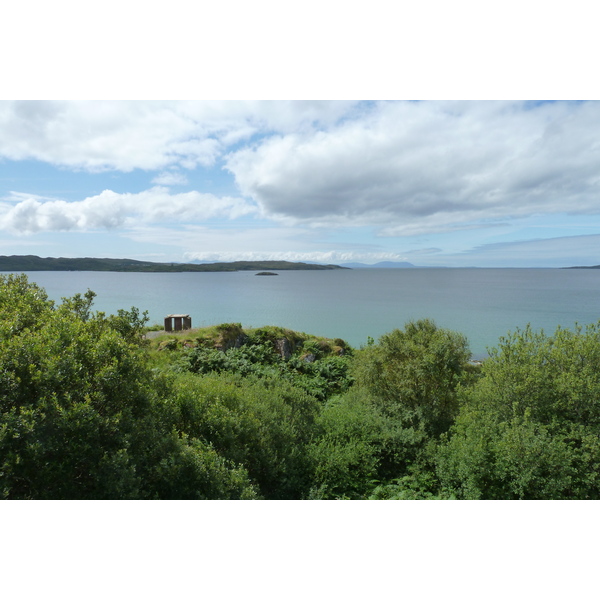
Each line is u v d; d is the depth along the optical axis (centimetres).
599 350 1039
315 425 1157
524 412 1006
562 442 884
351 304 7662
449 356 1401
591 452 903
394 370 1488
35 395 557
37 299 835
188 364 1598
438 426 1333
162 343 1830
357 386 1644
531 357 1110
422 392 1417
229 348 1962
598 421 978
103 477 559
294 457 931
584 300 8656
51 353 586
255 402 1078
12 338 598
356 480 984
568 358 1084
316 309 6706
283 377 1734
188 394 889
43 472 526
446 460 1005
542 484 853
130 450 618
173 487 638
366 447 1091
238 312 6053
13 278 915
